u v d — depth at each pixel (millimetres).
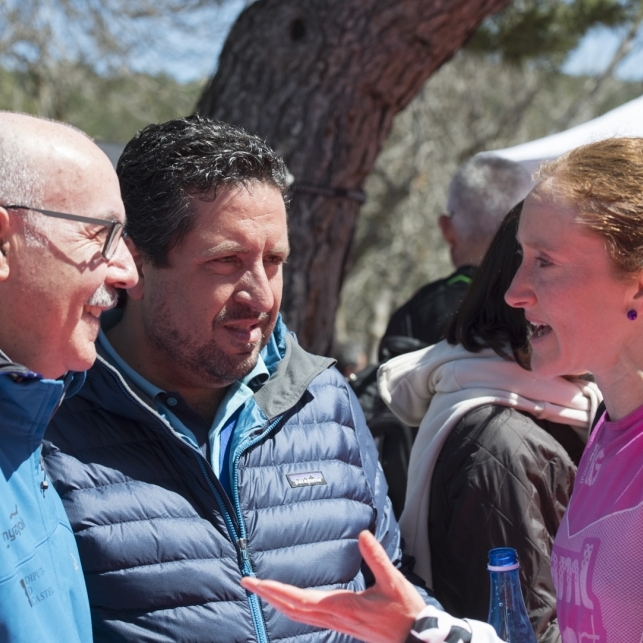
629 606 1463
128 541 1711
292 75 3793
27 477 1484
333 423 2047
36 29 6746
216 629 1716
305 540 1867
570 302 1579
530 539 1952
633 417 1573
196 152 1826
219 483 1806
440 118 12891
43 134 1490
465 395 2121
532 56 7137
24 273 1449
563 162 1655
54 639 1443
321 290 4004
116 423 1820
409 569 2123
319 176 3850
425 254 14312
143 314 1919
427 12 3715
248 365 1901
